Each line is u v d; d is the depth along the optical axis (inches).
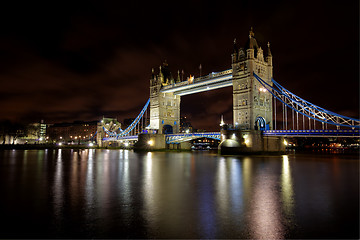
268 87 3166.8
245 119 2999.5
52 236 528.4
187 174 1368.1
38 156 2952.8
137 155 3277.6
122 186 1019.3
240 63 3115.2
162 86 4448.8
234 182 1118.4
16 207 719.1
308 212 681.6
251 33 3139.8
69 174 1371.8
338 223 602.5
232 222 607.8
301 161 2188.7
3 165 1854.1
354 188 984.9
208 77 3587.6
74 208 710.5
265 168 1641.2
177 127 4608.8
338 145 6451.8
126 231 554.9
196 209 705.0
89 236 529.3
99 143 6909.5
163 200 797.2
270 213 671.8
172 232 550.9
